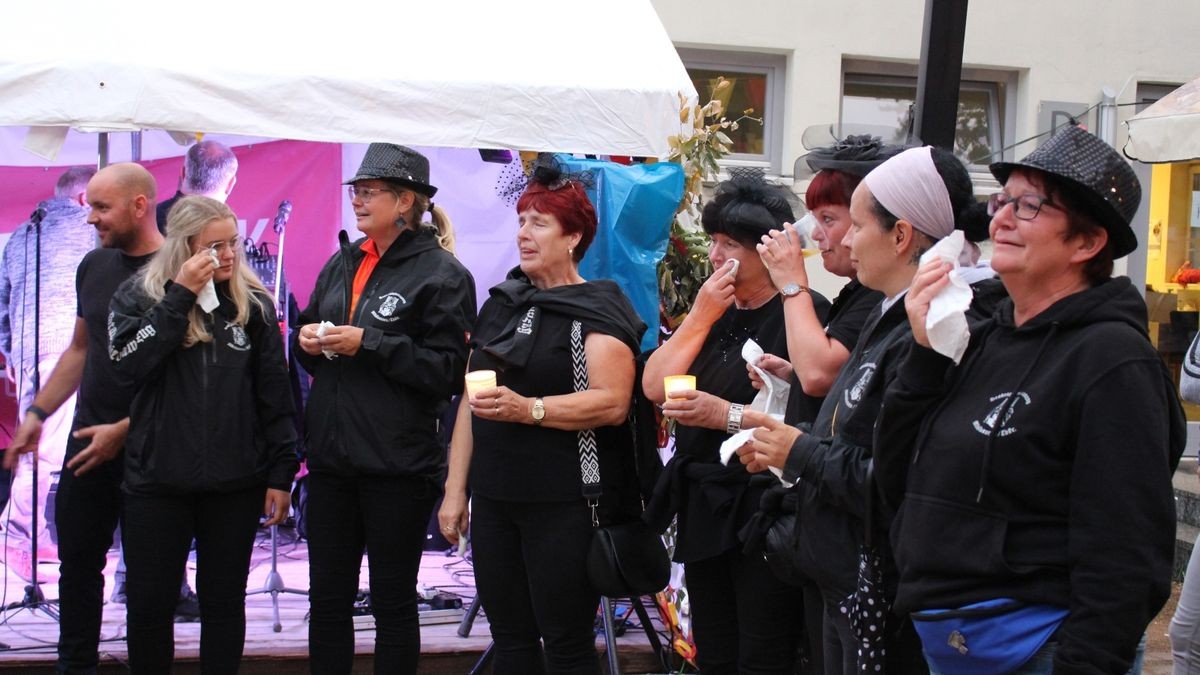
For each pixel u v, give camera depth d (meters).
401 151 3.56
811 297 3.02
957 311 1.88
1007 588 1.86
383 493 3.47
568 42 4.52
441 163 5.55
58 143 4.05
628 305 3.30
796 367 2.67
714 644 3.11
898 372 2.03
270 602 4.73
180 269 3.39
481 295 5.62
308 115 4.00
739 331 3.08
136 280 3.49
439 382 3.43
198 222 3.44
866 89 7.31
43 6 4.05
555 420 3.04
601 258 4.21
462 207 5.57
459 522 3.46
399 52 4.20
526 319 3.18
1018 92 7.25
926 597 1.94
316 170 5.62
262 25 4.21
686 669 4.18
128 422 3.60
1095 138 1.89
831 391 2.45
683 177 4.31
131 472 3.43
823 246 2.77
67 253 5.26
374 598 3.54
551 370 3.13
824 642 2.52
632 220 4.20
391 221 3.54
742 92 7.02
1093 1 7.16
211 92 3.92
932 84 3.33
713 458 3.01
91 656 3.81
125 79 3.85
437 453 3.58
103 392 3.71
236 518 3.52
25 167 5.35
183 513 3.46
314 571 3.55
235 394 3.48
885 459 2.07
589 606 3.17
